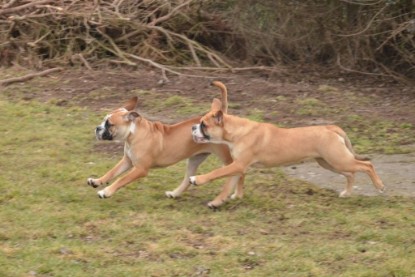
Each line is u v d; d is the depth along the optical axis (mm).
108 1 22328
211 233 9359
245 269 8219
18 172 11984
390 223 9844
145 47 21141
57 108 16359
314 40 22109
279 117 16156
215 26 22766
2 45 20594
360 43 21469
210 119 10406
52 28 21094
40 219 9672
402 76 21125
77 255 8422
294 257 8523
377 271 8125
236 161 10531
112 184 10594
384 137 14930
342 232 9516
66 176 11781
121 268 8125
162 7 21969
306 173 12570
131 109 11016
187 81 19047
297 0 21766
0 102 16641
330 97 18156
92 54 20750
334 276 8000
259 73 20938
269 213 10305
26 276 7875
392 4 19875
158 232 9266
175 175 12070
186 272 8055
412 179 12258
